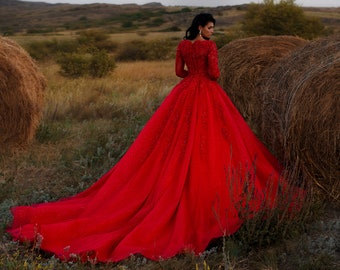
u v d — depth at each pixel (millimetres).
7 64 5828
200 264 3352
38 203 4676
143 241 3625
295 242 3615
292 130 4148
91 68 16062
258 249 3570
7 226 4109
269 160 4555
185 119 4160
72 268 3363
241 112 6953
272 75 4992
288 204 3645
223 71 7059
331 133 3992
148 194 4113
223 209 3848
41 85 6668
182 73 4465
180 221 3750
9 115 5961
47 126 6973
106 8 182750
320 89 3996
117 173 4332
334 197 4168
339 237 3691
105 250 3518
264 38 6973
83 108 8594
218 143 4090
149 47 26547
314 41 4828
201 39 4312
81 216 4125
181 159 4039
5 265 3301
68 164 5680
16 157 5961
